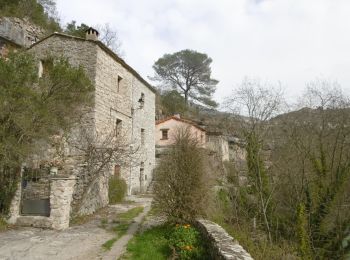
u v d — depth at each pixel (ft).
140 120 69.82
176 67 152.76
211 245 19.40
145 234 28.73
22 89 28.14
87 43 49.85
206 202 28.17
